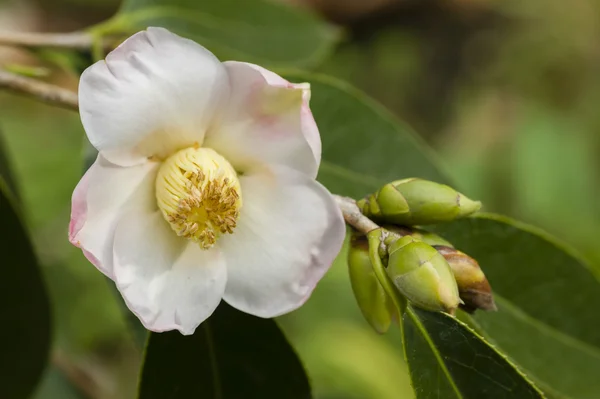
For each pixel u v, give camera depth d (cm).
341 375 69
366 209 38
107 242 37
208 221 37
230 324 40
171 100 37
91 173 36
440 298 36
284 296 38
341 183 44
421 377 37
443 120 104
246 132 38
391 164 44
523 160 82
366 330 73
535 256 41
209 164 38
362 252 37
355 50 106
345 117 44
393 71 105
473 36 105
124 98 37
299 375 40
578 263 41
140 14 47
